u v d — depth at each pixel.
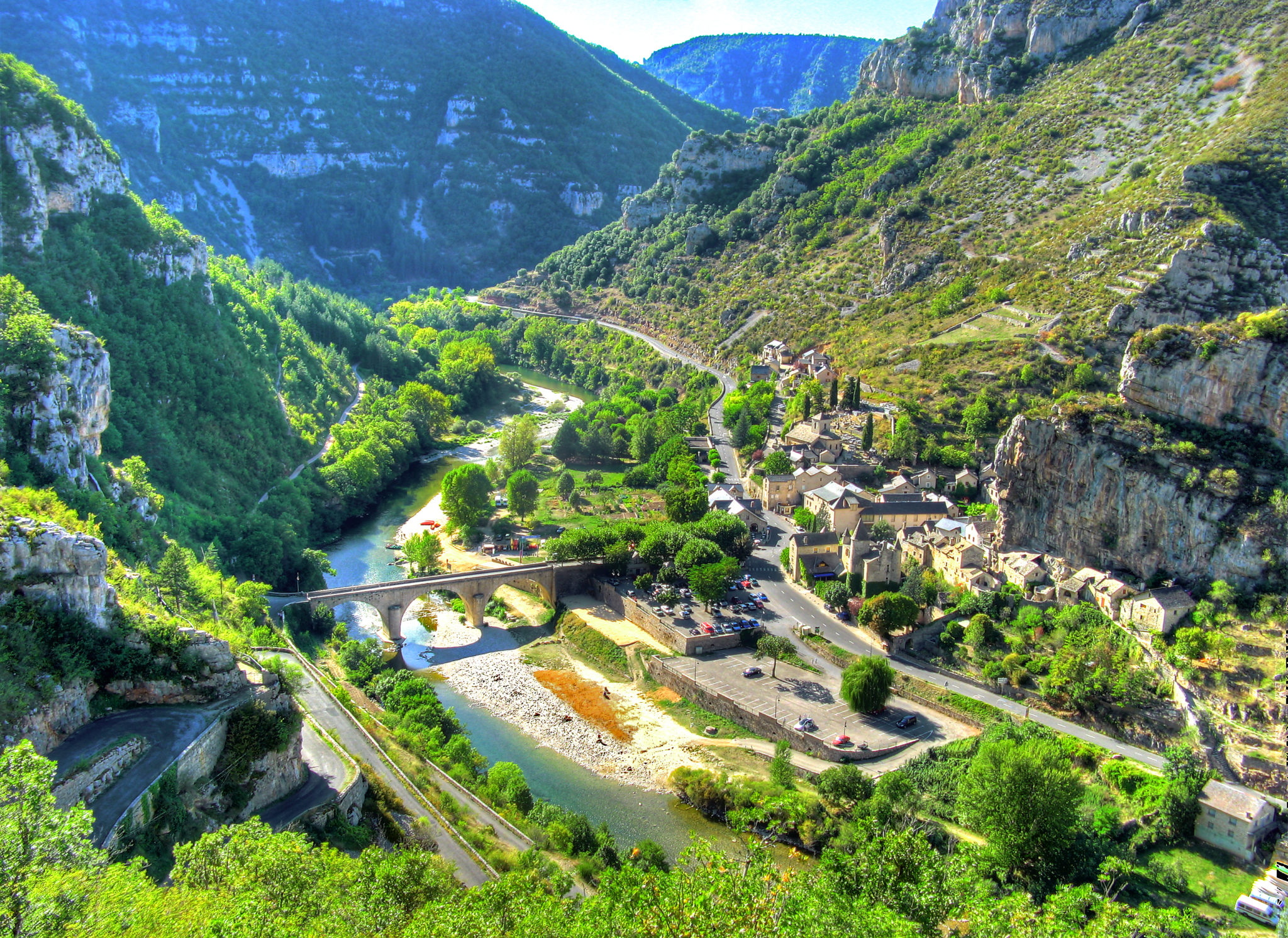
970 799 112.62
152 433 195.12
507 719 153.62
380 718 136.88
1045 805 103.38
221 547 179.62
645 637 177.12
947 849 109.00
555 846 108.94
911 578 167.75
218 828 85.94
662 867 110.88
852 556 179.38
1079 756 125.19
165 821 81.62
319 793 99.31
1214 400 161.75
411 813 107.69
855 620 173.00
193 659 94.38
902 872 75.81
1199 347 162.75
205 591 140.12
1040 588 162.75
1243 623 138.62
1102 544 164.88
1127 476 161.12
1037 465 174.00
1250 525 147.00
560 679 168.12
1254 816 106.12
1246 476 153.25
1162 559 156.38
